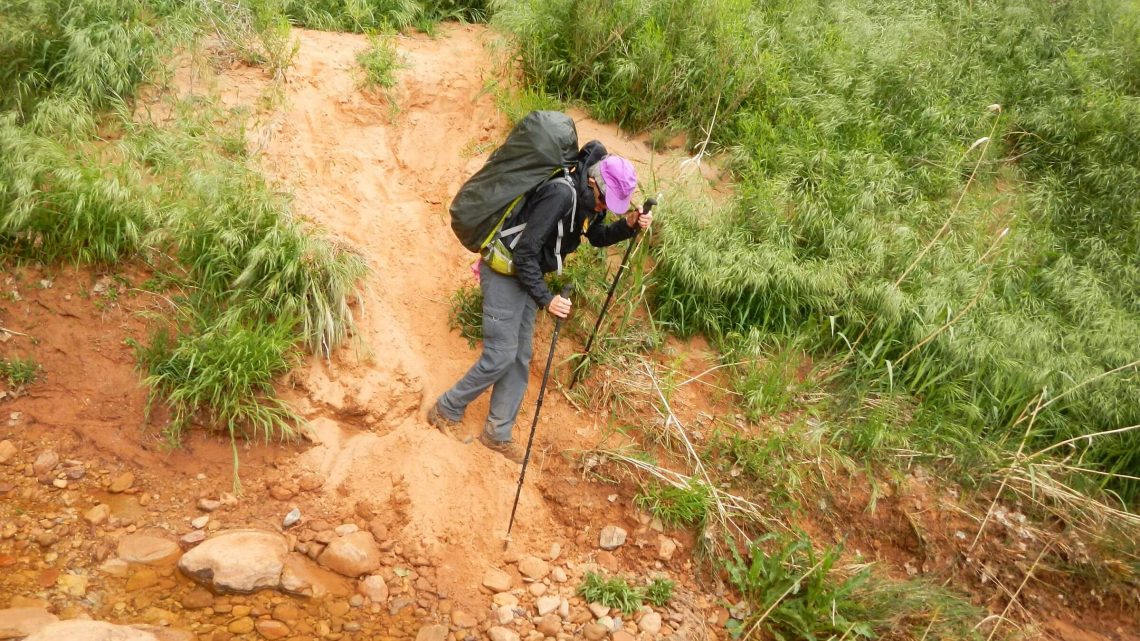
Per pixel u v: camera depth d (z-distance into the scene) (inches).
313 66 225.8
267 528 154.9
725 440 182.9
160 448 159.2
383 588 150.4
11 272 167.6
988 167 257.1
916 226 226.4
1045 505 187.8
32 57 191.6
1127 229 243.3
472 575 156.3
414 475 165.6
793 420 191.0
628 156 229.1
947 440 191.6
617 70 228.5
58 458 155.3
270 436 163.9
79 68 188.7
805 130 233.6
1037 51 296.5
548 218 148.3
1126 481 198.4
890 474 184.7
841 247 208.7
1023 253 230.8
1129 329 213.5
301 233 178.5
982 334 206.4
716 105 231.3
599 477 173.2
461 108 233.6
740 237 205.9
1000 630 170.9
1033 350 207.5
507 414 172.1
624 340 194.4
